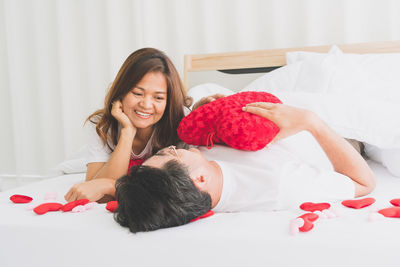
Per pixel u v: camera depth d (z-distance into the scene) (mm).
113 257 562
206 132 890
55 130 2598
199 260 531
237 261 521
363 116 1048
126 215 576
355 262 487
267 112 806
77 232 581
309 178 759
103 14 2422
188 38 2266
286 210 722
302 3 2055
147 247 546
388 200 802
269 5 2109
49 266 596
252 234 536
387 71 1512
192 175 686
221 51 2219
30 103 2617
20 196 819
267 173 752
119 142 1060
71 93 2523
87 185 889
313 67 1539
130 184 585
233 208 752
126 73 1007
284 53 1992
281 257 508
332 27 2031
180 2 2246
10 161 2715
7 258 617
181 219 589
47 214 684
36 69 2570
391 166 1058
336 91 1421
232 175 772
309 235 527
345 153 819
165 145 1165
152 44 2311
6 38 2562
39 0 2500
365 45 1866
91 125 1211
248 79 2064
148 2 2283
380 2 1946
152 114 1034
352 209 679
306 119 799
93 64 2473
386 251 479
